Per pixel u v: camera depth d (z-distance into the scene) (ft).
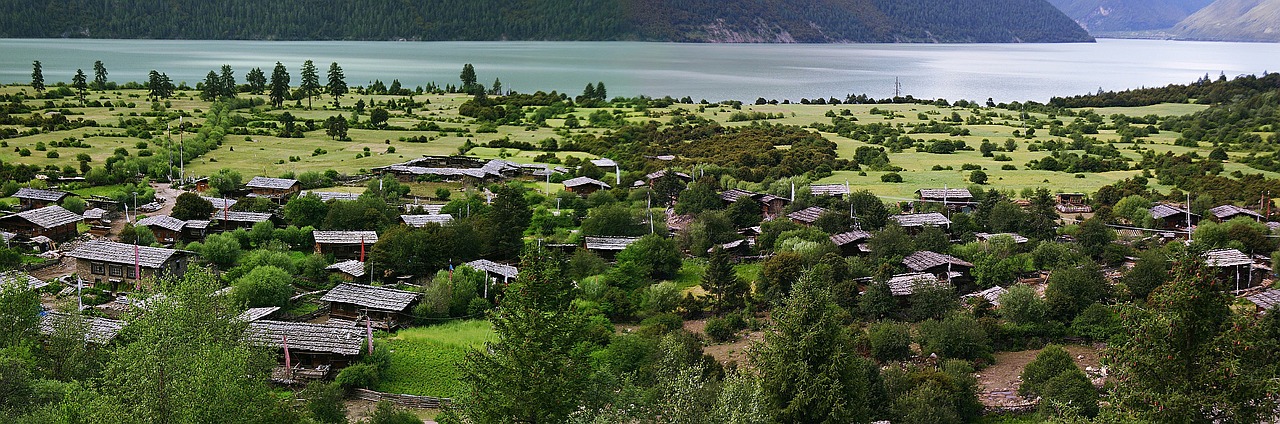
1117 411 162.09
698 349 260.62
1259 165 651.25
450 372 276.21
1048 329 298.56
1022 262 380.37
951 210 508.53
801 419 200.03
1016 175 632.38
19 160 624.59
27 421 187.83
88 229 440.45
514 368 192.44
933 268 361.10
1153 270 334.44
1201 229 409.90
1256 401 152.76
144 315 238.07
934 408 223.92
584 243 421.18
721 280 339.98
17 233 408.46
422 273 378.53
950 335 279.69
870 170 655.76
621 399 201.57
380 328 312.29
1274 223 451.12
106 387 197.06
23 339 241.55
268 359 241.14
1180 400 152.05
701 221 440.86
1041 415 230.68
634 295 342.03
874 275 349.61
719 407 181.68
